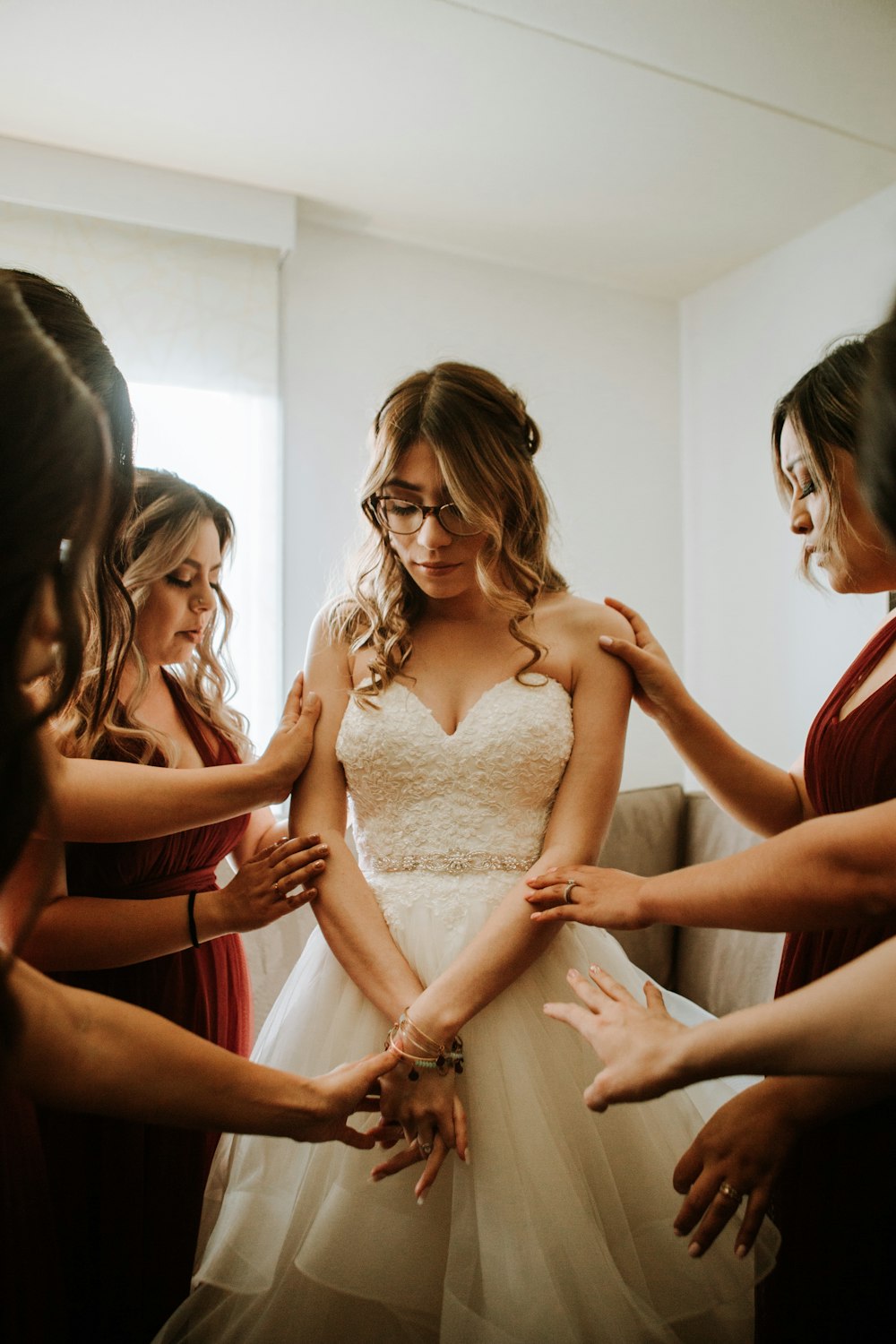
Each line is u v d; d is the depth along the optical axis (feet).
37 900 2.60
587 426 12.59
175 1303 4.51
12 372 2.36
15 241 9.48
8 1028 2.33
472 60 7.92
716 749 4.43
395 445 4.08
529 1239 3.49
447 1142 3.61
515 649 4.41
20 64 7.95
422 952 4.00
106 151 9.41
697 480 12.98
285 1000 4.57
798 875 2.87
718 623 12.62
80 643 2.56
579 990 3.31
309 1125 3.20
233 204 10.03
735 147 9.26
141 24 7.44
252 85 8.29
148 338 10.02
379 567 4.55
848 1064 2.48
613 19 7.64
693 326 13.01
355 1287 3.55
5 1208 3.02
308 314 10.98
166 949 4.18
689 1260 3.69
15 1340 3.00
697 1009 4.97
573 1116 3.85
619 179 9.89
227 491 10.42
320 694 4.53
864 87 8.64
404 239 11.41
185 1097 2.87
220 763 5.42
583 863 3.99
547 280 12.30
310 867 4.07
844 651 10.66
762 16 8.09
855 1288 3.45
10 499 2.32
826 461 3.95
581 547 12.51
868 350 2.71
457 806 4.23
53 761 3.74
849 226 10.47
